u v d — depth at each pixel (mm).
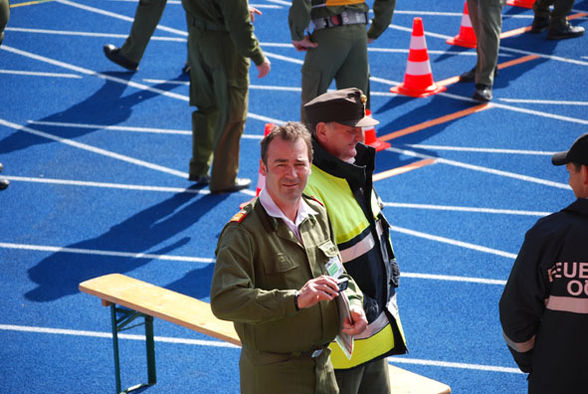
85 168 10969
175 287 8148
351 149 4379
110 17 17188
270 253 3715
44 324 7590
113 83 13906
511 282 4074
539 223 4039
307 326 3740
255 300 3498
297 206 3846
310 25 10023
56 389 6645
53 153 11406
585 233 3879
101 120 12484
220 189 10219
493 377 6621
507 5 17938
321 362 3857
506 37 15930
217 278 3621
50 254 8844
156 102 13172
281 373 3785
